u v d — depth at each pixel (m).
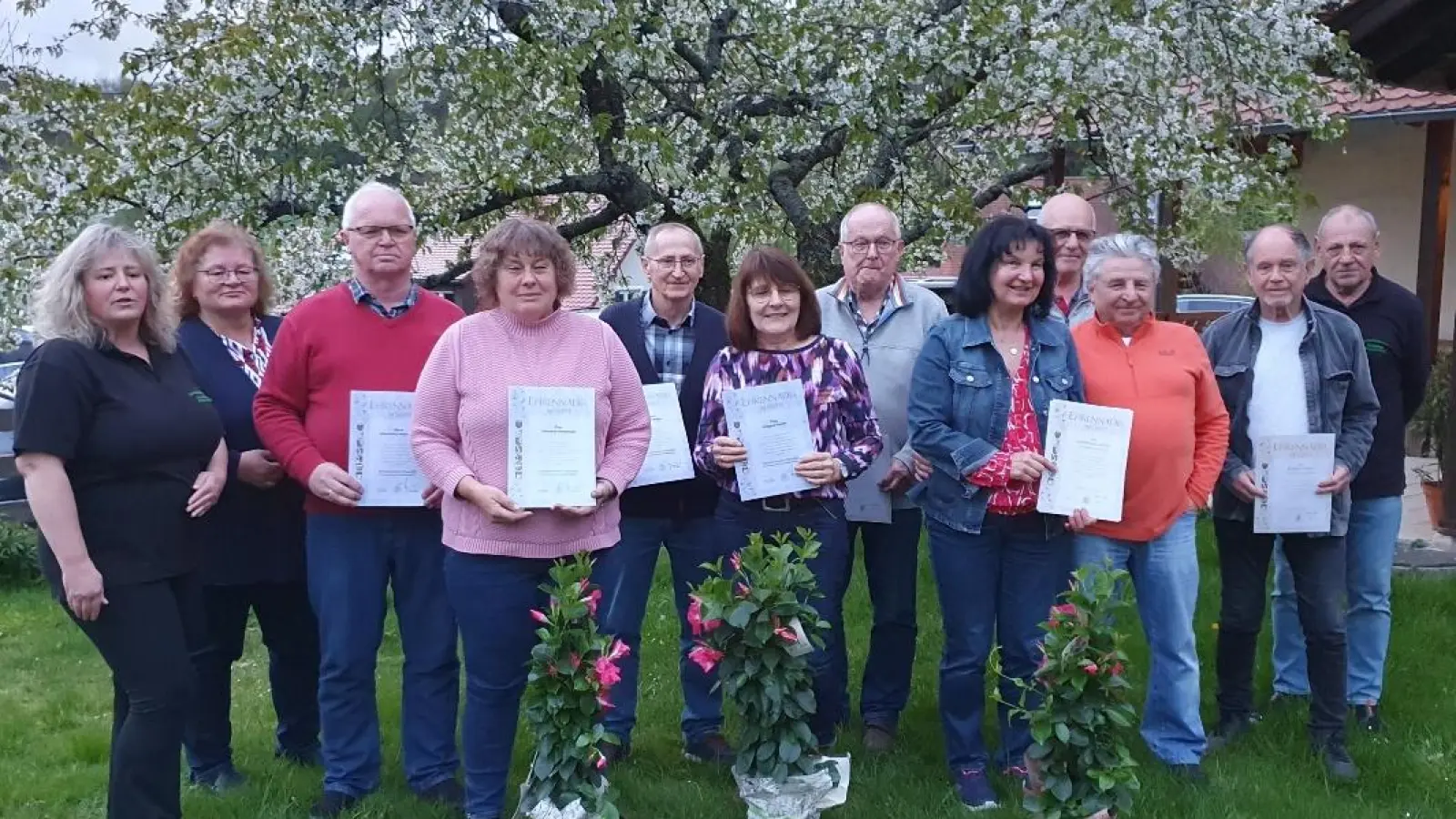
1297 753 4.07
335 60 6.89
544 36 6.84
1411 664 4.89
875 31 6.93
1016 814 3.53
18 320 6.99
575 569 3.15
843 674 4.28
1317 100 7.59
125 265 3.06
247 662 5.81
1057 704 3.13
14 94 6.68
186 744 3.94
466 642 3.34
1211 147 7.40
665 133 7.20
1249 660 4.24
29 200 6.69
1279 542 4.52
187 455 3.18
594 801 3.11
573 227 8.19
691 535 4.11
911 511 4.17
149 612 3.09
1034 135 7.62
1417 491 9.05
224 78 6.35
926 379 3.68
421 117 7.75
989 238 3.59
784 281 3.65
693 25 7.63
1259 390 3.99
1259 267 3.92
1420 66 6.64
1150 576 3.85
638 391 3.50
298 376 3.54
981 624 3.68
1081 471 3.53
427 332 3.62
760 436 3.60
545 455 3.22
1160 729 3.96
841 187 7.66
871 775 3.94
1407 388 4.27
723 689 3.46
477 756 3.40
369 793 3.71
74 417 2.96
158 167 6.57
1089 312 4.35
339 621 3.57
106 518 3.04
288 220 7.38
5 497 9.12
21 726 4.79
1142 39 6.52
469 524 3.25
